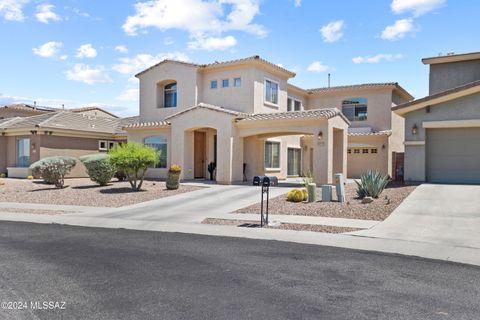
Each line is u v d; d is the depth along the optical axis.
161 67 28.98
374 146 30.50
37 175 21.86
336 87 33.25
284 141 29.80
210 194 19.05
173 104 29.06
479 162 19.36
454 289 6.28
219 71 27.30
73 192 20.28
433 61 25.20
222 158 23.56
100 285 6.46
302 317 5.17
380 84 31.00
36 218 13.74
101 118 35.22
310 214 13.45
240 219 12.95
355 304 5.62
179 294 6.02
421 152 20.20
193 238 10.30
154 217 13.67
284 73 28.98
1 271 7.27
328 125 21.58
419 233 10.37
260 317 5.17
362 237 10.12
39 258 8.21
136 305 5.58
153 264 7.73
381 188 16.33
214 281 6.66
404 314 5.28
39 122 29.03
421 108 20.14
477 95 19.02
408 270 7.31
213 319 5.11
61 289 6.27
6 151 30.78
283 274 7.07
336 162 24.44
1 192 20.64
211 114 24.11
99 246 9.37
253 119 23.22
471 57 24.22
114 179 27.06
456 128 19.81
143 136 28.00
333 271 7.26
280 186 22.50
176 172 20.92
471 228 10.80
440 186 17.97
